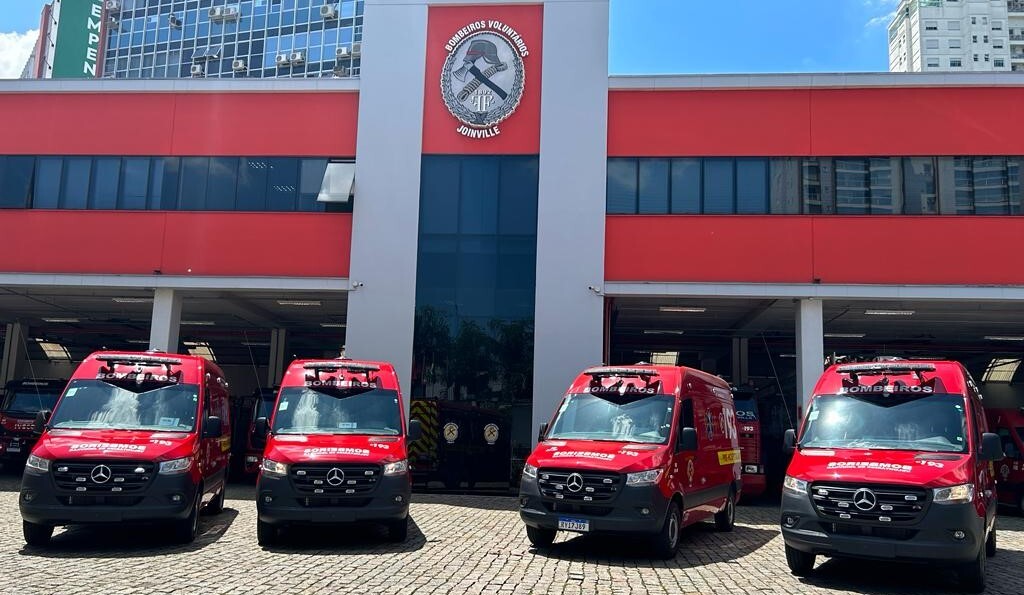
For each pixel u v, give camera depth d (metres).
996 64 108.12
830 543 9.05
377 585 8.60
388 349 19.11
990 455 9.52
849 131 18.94
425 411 18.94
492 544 11.68
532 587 8.76
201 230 19.84
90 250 19.91
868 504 8.96
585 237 19.08
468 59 19.94
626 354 34.53
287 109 20.19
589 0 19.84
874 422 10.21
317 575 9.06
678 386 11.96
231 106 20.25
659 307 21.78
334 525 11.07
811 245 18.66
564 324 18.88
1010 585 9.49
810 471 9.52
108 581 8.59
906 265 18.41
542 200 19.27
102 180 20.17
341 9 61.12
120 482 10.50
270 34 62.47
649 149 19.28
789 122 19.08
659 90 19.44
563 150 19.41
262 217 19.81
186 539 11.16
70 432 11.26
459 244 19.47
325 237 19.67
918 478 8.91
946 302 19.25
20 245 20.02
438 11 20.16
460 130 19.73
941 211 18.52
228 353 36.12
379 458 11.19
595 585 8.96
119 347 33.50
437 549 11.07
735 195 18.98
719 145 19.16
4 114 20.53
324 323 27.41
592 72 19.59
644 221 19.09
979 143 18.62
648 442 11.12
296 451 11.09
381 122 19.83
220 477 13.80
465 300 19.28
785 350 30.05
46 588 8.21
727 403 14.64
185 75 63.78
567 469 10.62
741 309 21.94
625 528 10.26
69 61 59.97
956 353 28.94
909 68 112.00
